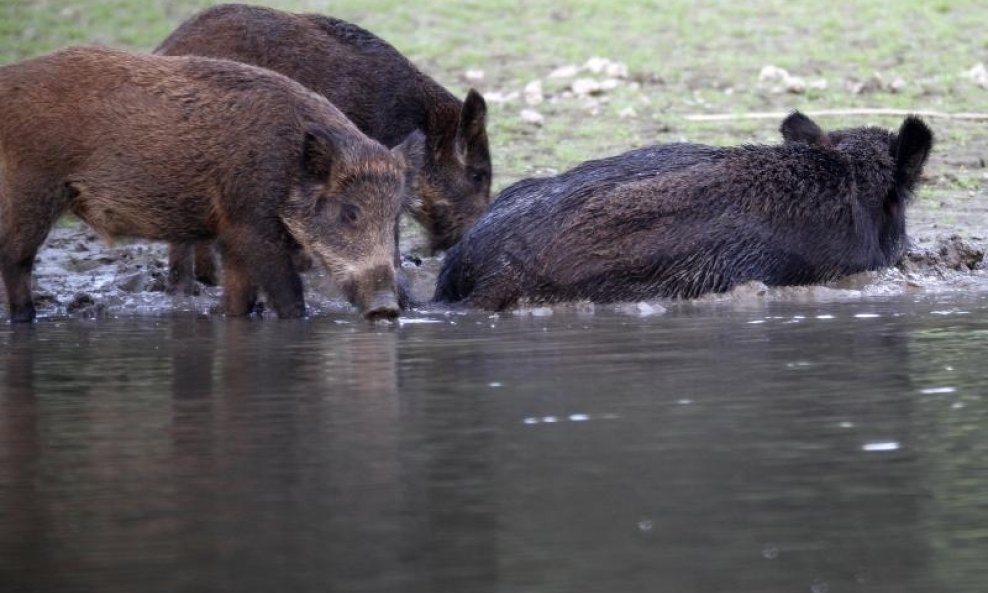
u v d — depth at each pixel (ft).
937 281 90.89
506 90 160.66
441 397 57.26
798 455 47.55
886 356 64.23
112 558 39.60
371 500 43.75
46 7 194.70
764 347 67.05
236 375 63.41
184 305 90.89
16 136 83.30
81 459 49.19
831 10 192.44
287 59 97.50
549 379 60.39
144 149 83.15
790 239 86.84
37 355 70.33
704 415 53.06
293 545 40.14
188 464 48.19
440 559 38.78
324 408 55.83
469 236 86.53
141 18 189.98
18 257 84.28
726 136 136.56
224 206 83.76
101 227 85.46
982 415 52.44
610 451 48.39
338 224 82.17
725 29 185.26
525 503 43.11
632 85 158.71
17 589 37.63
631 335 71.67
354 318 83.35
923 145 91.45
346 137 83.05
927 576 37.11
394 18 192.24
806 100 151.12
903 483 44.45
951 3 192.44
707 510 42.22
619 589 36.42
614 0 200.75
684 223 84.48
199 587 37.29
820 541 39.60
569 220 83.92
